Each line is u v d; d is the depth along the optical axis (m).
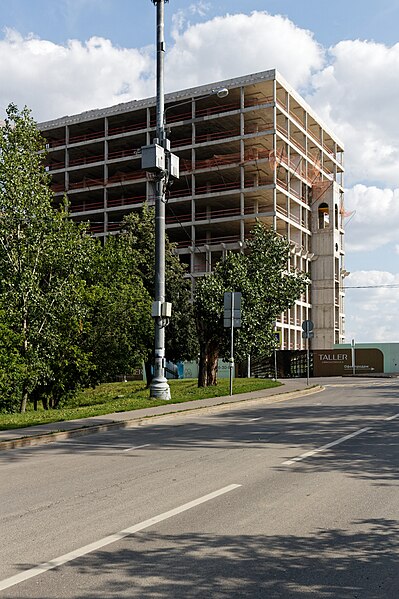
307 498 7.79
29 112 24.62
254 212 64.12
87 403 30.78
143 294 30.83
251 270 30.22
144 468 10.09
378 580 5.05
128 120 70.88
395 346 52.41
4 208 23.75
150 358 34.81
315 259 70.69
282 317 61.88
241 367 50.53
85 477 9.45
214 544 5.96
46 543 6.05
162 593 4.78
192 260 62.94
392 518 6.87
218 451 11.70
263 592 4.80
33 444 13.55
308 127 73.88
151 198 66.88
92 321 28.77
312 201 71.25
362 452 11.33
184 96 64.62
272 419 17.23
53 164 73.56
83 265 25.47
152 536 6.23
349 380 40.97
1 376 22.73
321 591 4.82
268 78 61.12
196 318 29.59
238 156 62.66
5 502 7.86
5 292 23.39
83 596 4.73
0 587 4.91
